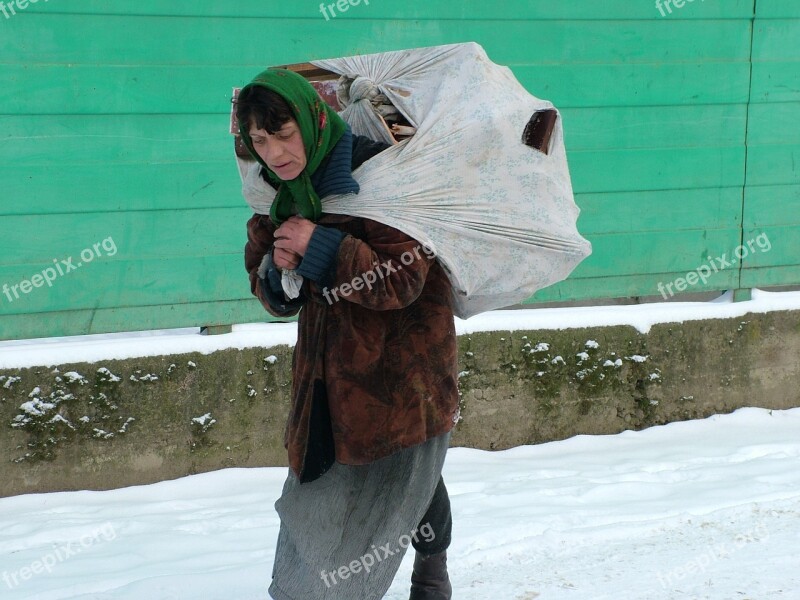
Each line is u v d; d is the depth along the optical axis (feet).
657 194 25.80
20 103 20.74
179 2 21.56
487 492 20.79
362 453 11.74
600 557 17.47
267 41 22.35
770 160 26.68
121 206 21.66
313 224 11.43
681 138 25.84
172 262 22.17
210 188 22.29
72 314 21.59
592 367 24.82
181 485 21.38
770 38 26.30
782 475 22.04
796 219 27.09
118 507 20.15
